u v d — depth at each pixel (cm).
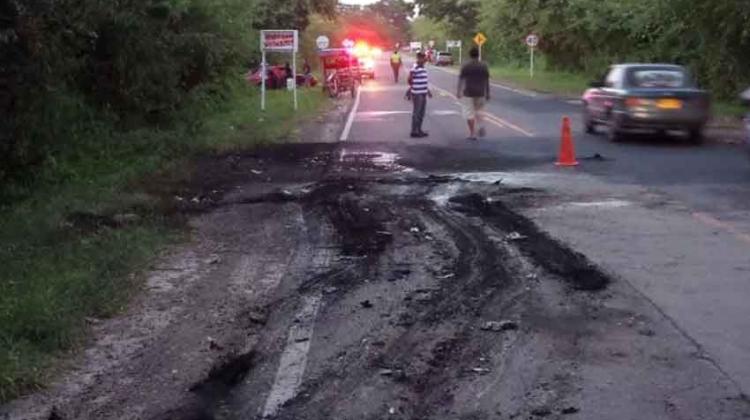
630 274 776
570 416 488
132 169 1442
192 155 1678
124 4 1602
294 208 1138
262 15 3922
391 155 1666
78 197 1173
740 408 495
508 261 832
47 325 633
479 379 546
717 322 643
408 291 740
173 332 650
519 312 677
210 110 2366
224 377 562
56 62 1210
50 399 530
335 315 679
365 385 540
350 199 1186
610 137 1886
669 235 932
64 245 904
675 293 717
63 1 1177
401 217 1055
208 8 2083
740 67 2595
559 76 5400
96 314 688
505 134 2059
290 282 779
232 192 1270
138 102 1841
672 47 3072
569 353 588
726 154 1633
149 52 1750
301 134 2117
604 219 1023
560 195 1192
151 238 943
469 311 681
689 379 539
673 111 1791
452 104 3162
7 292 729
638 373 550
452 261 838
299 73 4881
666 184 1279
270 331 647
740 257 832
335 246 918
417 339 620
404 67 8644
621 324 644
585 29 4253
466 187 1270
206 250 911
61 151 1393
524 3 5047
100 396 534
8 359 566
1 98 1134
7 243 923
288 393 530
